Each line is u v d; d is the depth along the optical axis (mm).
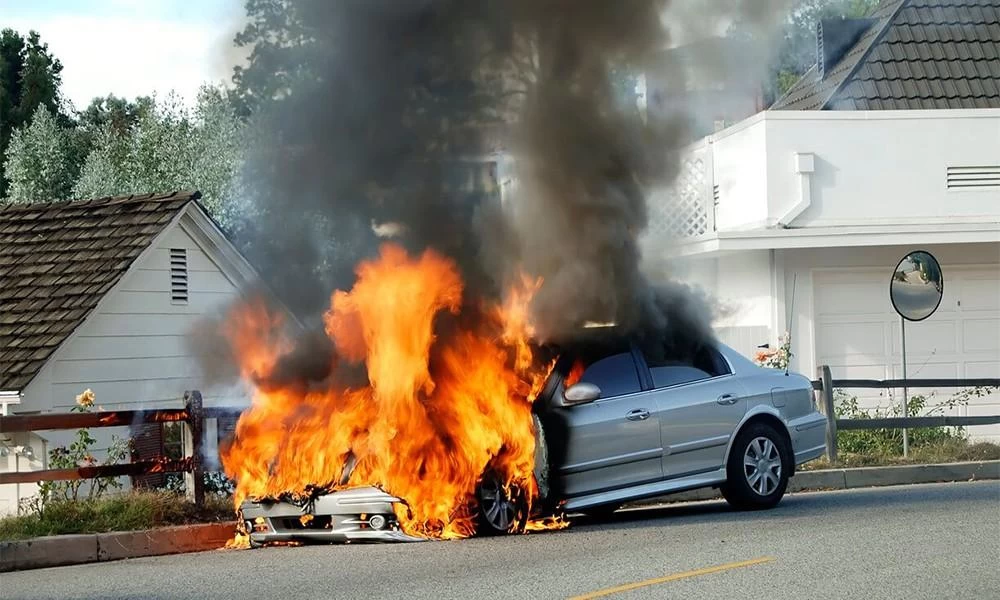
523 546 9969
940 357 20641
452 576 8594
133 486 13766
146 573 9266
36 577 9406
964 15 22766
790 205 20000
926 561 8945
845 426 15938
